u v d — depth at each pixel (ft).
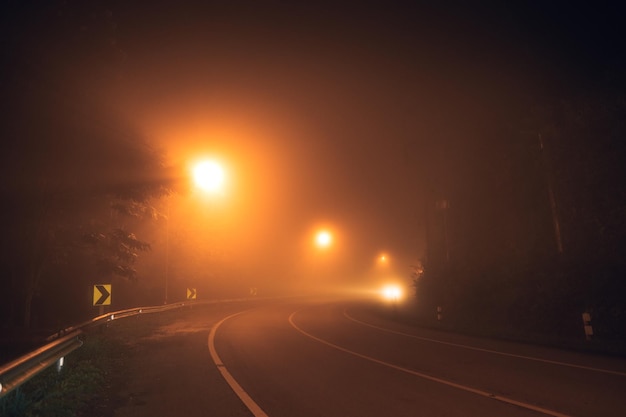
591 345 45.83
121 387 28.78
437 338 54.49
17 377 21.67
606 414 21.54
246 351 44.11
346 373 32.76
